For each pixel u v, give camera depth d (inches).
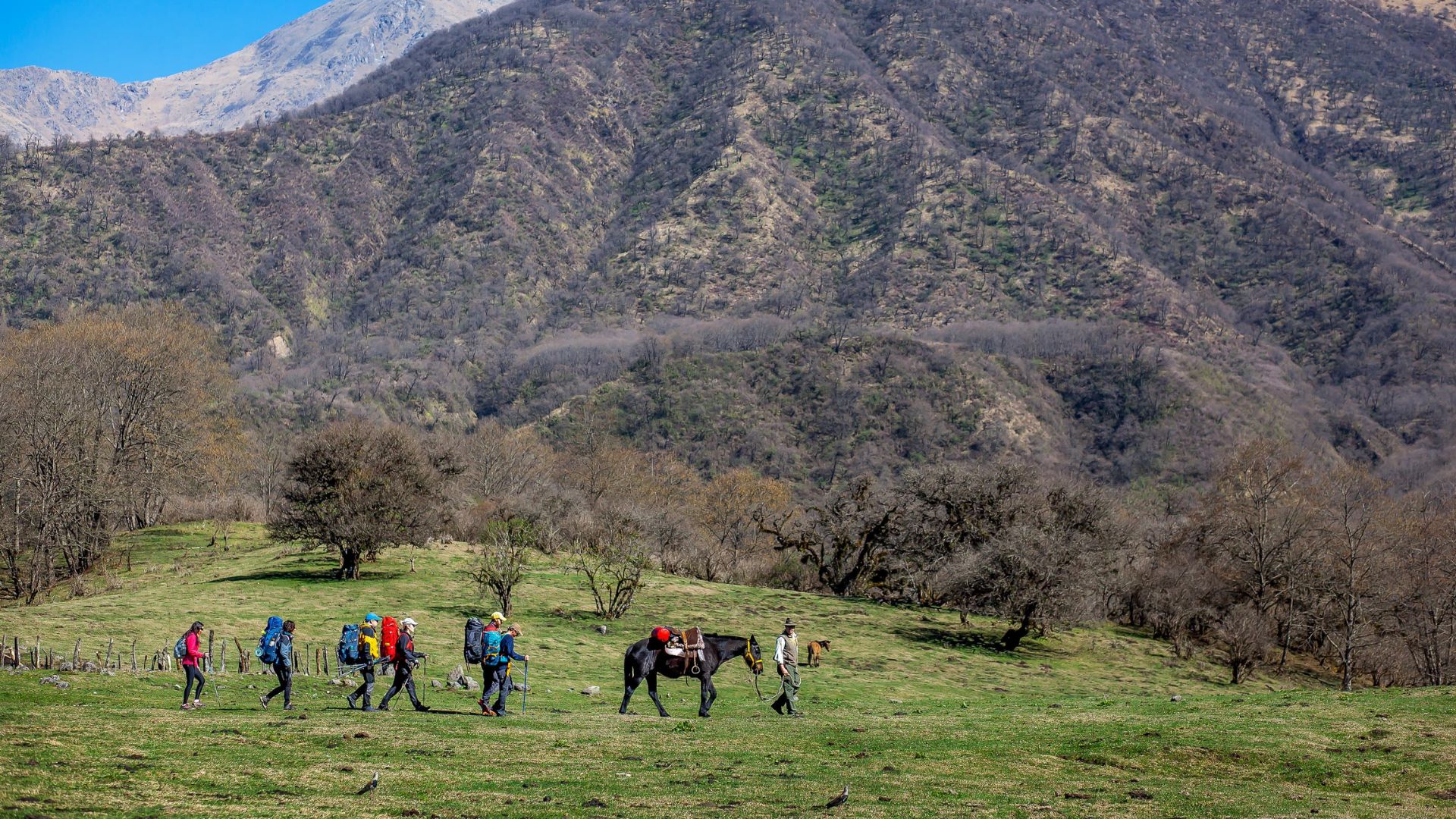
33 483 2795.3
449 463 3474.4
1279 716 987.3
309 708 956.0
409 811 579.5
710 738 855.7
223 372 4586.6
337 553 2933.1
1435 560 2847.0
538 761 733.9
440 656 1648.6
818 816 600.7
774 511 4813.0
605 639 2028.8
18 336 4045.3
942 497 3107.8
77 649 1259.8
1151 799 680.4
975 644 2484.0
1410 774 767.7
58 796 560.7
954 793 677.3
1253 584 2955.2
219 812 557.0
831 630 2453.2
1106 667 2378.2
